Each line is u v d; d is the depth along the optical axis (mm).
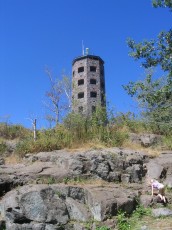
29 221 11594
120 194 12844
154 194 13586
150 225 11492
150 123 20500
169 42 14789
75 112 20703
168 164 15523
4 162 15891
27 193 11922
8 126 22297
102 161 14773
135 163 15453
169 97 15078
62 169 14461
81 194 12719
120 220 11852
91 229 11516
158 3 14547
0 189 13055
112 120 19844
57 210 11781
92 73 49469
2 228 11578
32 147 16844
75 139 17594
